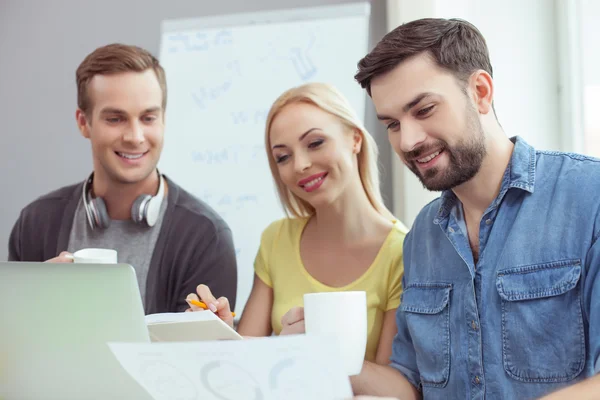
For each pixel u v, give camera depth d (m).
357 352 1.02
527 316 1.09
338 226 1.63
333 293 1.01
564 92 2.25
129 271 0.81
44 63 2.78
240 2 2.62
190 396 0.72
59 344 0.82
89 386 0.83
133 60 1.93
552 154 1.18
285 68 2.48
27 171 2.75
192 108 2.55
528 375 1.09
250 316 1.71
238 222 2.43
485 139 1.15
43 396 0.84
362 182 1.69
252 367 0.67
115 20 2.73
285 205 1.73
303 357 0.66
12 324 0.83
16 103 2.79
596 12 2.23
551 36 2.29
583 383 0.90
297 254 1.67
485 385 1.13
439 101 1.10
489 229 1.18
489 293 1.15
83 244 1.95
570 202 1.10
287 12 2.52
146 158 1.94
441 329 1.22
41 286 0.81
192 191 2.49
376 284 1.55
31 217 2.05
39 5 2.80
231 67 2.54
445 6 2.32
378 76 1.14
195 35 2.61
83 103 1.97
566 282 1.06
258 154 2.46
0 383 0.85
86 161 2.71
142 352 0.69
